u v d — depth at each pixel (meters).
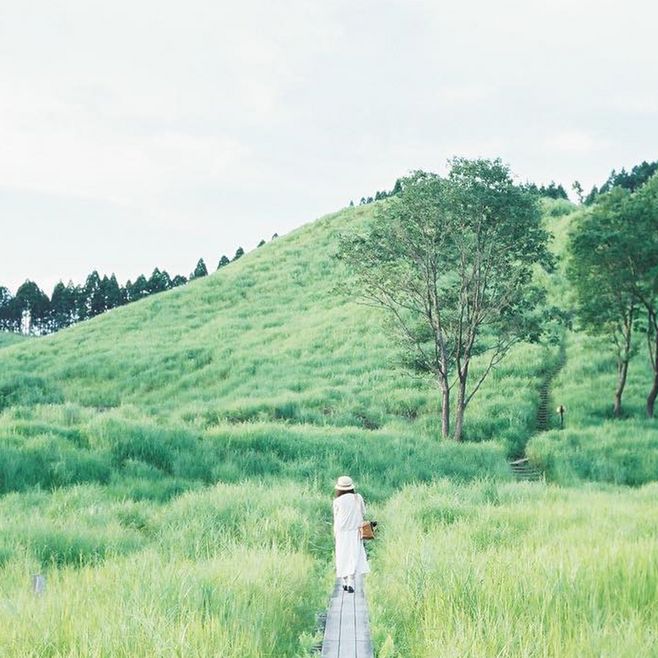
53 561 10.77
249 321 60.25
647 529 10.64
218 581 8.09
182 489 19.00
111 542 12.34
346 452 24.45
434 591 7.42
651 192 31.80
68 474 18.33
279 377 44.41
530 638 5.49
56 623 6.41
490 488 19.14
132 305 70.88
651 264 31.19
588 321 32.47
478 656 5.25
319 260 76.38
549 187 104.69
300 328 55.91
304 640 7.36
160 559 9.94
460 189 27.78
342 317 56.56
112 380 48.09
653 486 20.09
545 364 41.06
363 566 10.17
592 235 31.36
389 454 24.73
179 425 25.36
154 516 15.15
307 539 13.59
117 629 5.97
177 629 5.93
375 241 30.69
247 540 13.04
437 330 30.73
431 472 23.09
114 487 18.11
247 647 5.98
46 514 14.40
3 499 15.92
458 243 29.39
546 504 15.49
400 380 40.53
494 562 8.05
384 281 31.11
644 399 34.31
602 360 40.25
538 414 33.69
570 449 26.73
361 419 34.94
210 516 14.53
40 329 148.38
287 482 20.05
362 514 10.41
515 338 31.36
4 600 7.57
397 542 12.35
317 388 40.34
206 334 57.59
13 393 43.03
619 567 7.18
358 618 8.62
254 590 8.12
